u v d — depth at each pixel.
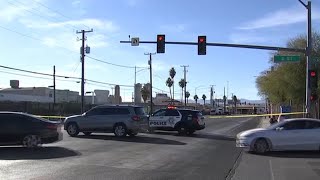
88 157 16.98
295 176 13.16
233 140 26.80
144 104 111.19
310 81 31.08
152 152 19.19
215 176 13.01
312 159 17.64
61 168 14.00
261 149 19.47
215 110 131.62
